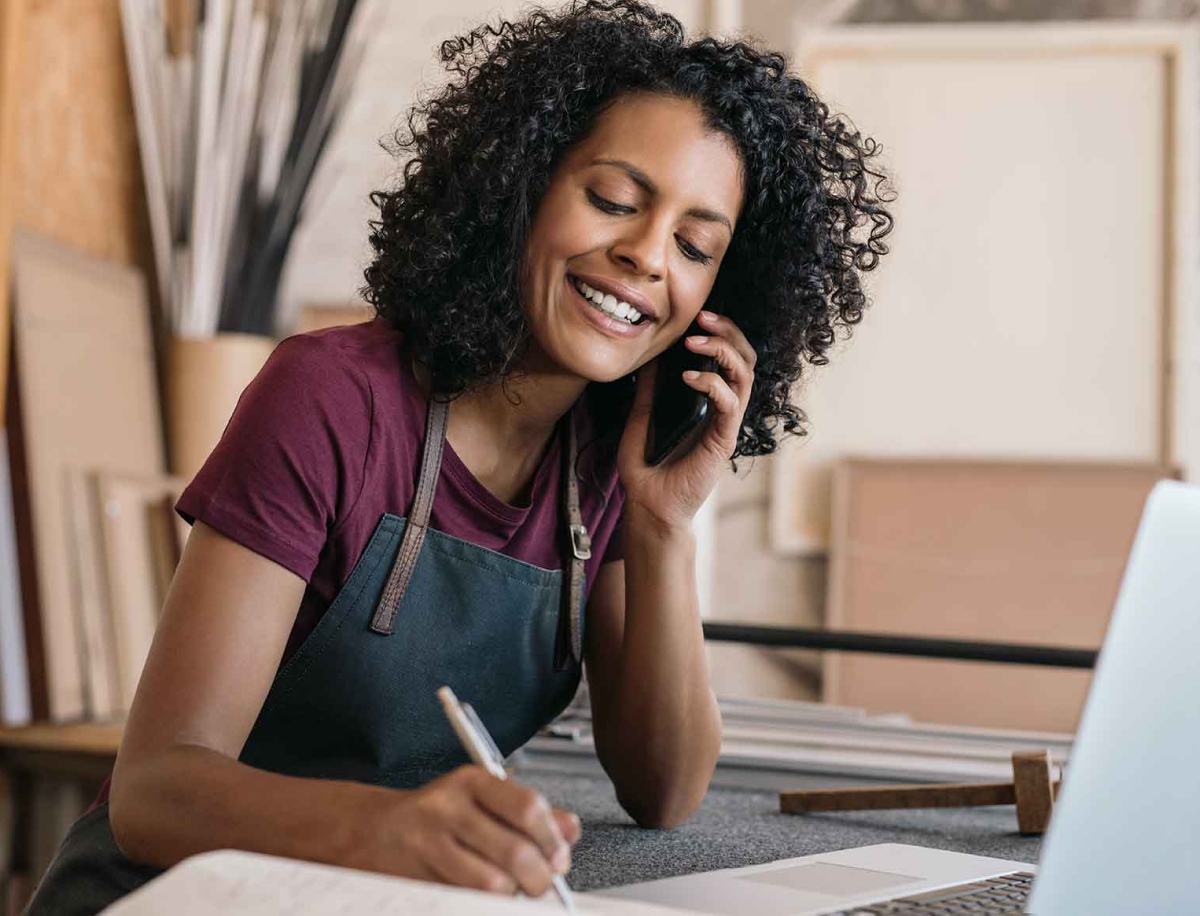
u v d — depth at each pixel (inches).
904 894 37.1
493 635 48.6
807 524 190.7
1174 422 185.3
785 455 190.9
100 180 161.8
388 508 46.1
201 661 39.7
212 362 157.8
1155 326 187.3
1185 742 29.7
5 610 128.8
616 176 47.8
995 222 189.9
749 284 55.0
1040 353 189.2
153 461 156.1
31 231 141.3
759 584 192.7
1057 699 181.3
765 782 62.2
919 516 185.9
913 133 190.9
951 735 64.7
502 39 51.3
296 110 165.5
